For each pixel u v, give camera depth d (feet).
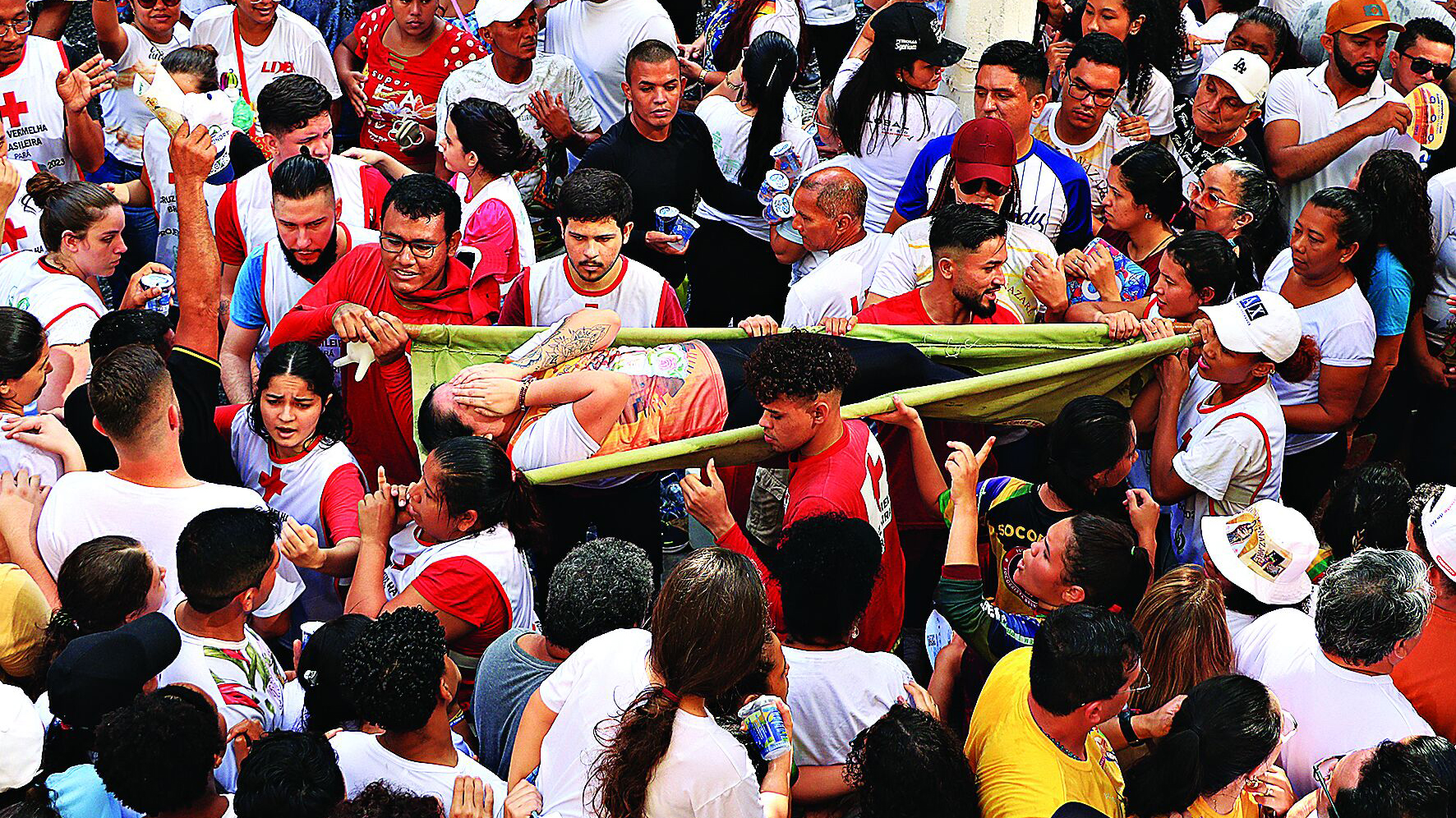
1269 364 23.11
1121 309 25.89
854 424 21.52
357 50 37.40
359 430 24.26
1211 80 32.09
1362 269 28.12
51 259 25.66
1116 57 30.78
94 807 15.53
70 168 33.04
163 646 16.31
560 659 17.63
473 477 19.49
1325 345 27.07
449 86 33.96
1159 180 26.84
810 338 20.39
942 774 15.11
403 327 23.57
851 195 27.84
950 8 35.37
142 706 14.74
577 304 25.61
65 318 24.99
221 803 15.48
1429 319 30.17
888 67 31.40
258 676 18.40
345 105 39.17
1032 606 19.90
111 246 25.89
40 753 15.24
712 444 21.85
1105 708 15.40
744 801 14.42
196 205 24.30
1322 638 17.62
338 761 15.51
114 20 33.73
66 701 15.76
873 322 24.99
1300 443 28.30
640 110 31.24
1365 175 28.25
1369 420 32.07
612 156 31.55
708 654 14.21
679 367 22.85
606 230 24.80
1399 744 15.66
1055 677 15.20
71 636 17.81
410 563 21.04
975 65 35.24
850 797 17.49
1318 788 16.81
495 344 24.11
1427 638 18.71
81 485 20.04
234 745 17.43
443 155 32.60
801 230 28.43
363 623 17.51
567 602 17.06
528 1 32.17
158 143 31.32
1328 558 21.16
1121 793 16.43
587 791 15.28
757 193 33.37
